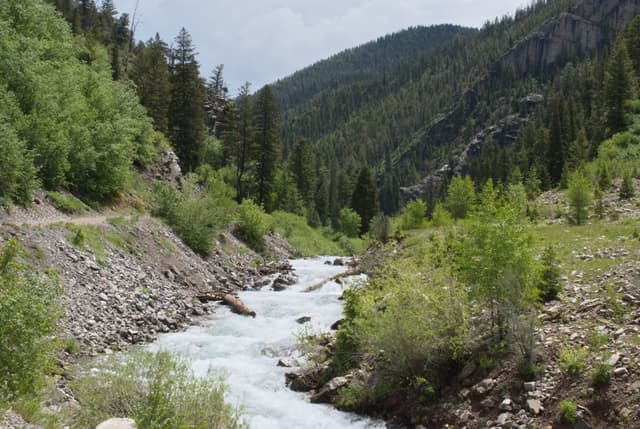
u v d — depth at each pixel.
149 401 7.39
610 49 174.25
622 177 39.41
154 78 54.75
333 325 16.05
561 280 12.98
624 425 7.05
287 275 27.48
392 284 11.98
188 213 27.89
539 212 31.06
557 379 8.46
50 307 7.31
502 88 196.62
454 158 172.25
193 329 16.58
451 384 9.84
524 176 73.12
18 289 6.76
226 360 13.45
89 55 41.94
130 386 7.77
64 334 12.56
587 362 8.50
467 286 10.82
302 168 82.25
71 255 16.52
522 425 7.85
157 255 22.41
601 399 7.63
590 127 75.50
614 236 18.48
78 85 28.41
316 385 11.63
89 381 8.05
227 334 16.08
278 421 9.88
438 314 10.59
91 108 28.53
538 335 10.02
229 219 31.11
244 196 63.06
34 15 29.20
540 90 178.62
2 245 14.12
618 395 7.55
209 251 28.06
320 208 100.62
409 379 10.30
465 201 47.06
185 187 32.34
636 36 80.88
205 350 14.26
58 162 22.27
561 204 34.53
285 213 58.25
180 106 54.06
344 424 9.77
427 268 11.73
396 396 10.15
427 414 9.33
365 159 188.88
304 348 13.95
